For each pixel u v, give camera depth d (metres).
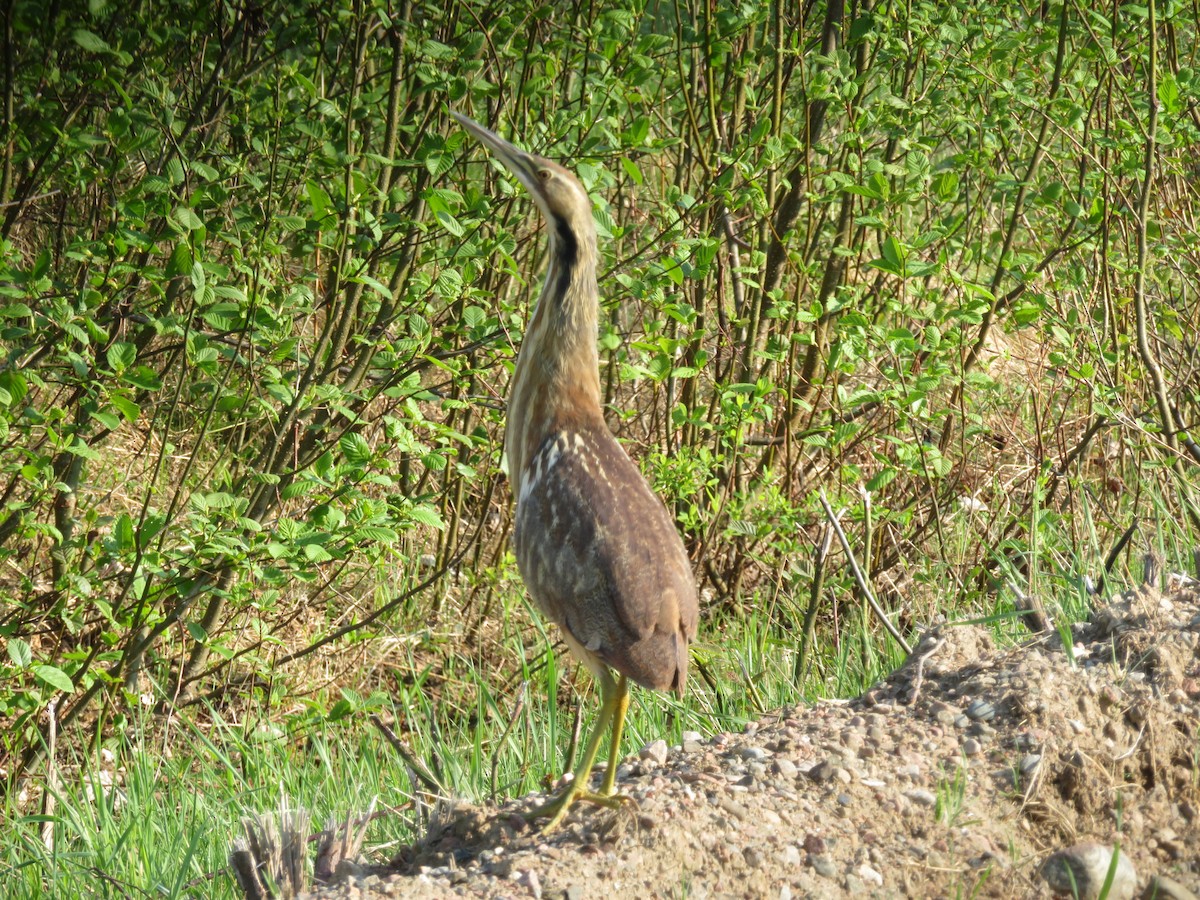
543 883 6.34
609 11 11.61
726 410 12.52
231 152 12.51
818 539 14.07
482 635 14.34
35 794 11.21
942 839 6.59
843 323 11.80
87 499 13.50
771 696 11.38
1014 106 12.95
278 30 11.12
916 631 11.79
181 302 12.48
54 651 11.23
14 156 10.48
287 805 9.05
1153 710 7.15
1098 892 6.18
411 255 12.35
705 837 6.58
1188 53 16.17
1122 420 11.96
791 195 14.12
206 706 12.82
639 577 7.18
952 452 14.64
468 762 10.60
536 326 8.21
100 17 10.41
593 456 7.73
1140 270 12.10
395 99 11.23
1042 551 12.50
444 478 14.16
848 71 12.26
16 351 9.30
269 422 12.67
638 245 15.02
